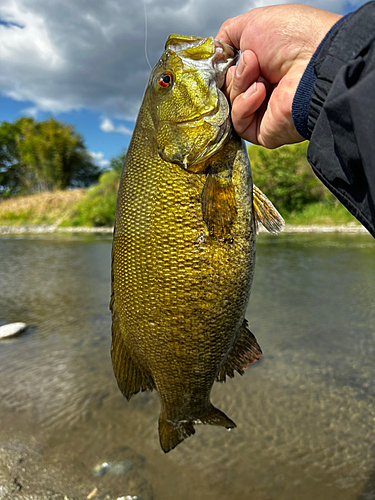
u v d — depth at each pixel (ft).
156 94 1.12
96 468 1.89
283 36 0.85
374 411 2.26
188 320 1.06
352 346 3.13
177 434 1.22
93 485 1.79
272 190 17.12
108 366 3.00
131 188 1.10
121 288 1.12
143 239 1.07
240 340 1.24
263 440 2.07
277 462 1.91
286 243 10.41
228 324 1.09
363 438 2.05
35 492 1.74
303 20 0.85
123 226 1.10
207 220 1.05
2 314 4.50
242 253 1.08
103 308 4.63
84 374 2.87
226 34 1.05
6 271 7.56
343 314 3.93
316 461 1.91
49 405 2.44
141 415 2.33
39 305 4.87
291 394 2.47
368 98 0.56
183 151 1.07
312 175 16.60
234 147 1.09
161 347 1.10
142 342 1.12
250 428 2.17
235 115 0.99
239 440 2.08
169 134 1.08
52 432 2.16
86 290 5.68
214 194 1.06
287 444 2.03
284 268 6.64
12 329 3.76
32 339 3.63
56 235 17.80
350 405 2.33
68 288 5.86
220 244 1.05
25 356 3.22
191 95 1.07
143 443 2.08
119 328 1.20
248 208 1.10
